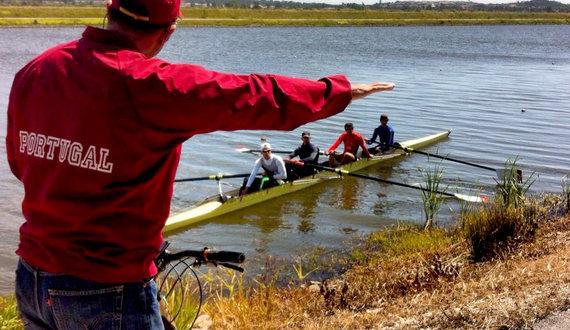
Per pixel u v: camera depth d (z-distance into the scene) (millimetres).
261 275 8844
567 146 18516
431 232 9984
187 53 48219
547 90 31516
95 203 1894
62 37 57594
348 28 105625
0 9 90688
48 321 2025
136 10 1937
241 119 1912
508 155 17516
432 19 134875
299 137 19594
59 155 1898
